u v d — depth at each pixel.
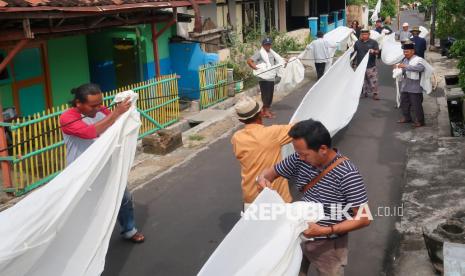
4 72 9.52
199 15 11.02
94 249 4.36
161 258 5.63
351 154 8.81
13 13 7.00
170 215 6.75
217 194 7.42
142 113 10.09
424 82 9.91
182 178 8.15
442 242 4.72
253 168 4.48
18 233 3.75
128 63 12.94
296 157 3.74
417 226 5.94
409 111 10.39
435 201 6.55
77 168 4.30
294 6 27.12
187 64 13.69
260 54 11.33
